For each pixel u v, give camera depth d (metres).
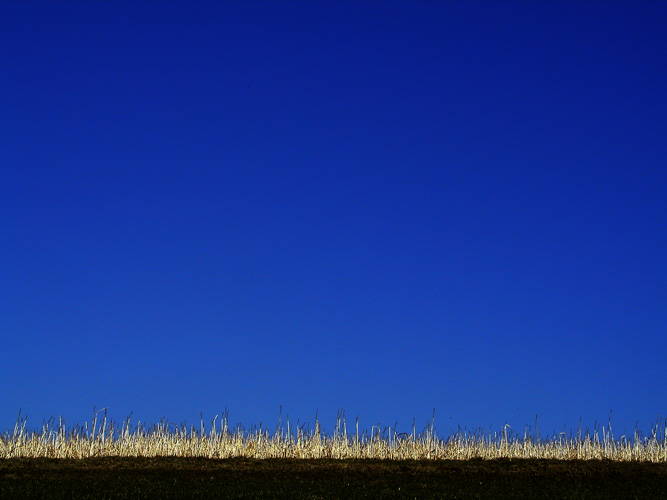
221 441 40.75
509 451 43.25
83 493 27.09
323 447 41.41
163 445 41.06
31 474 32.06
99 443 40.19
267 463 37.50
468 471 35.88
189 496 27.02
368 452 41.62
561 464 38.31
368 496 28.09
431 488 30.58
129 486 29.20
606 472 35.84
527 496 28.73
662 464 39.12
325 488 30.06
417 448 42.03
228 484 30.61
